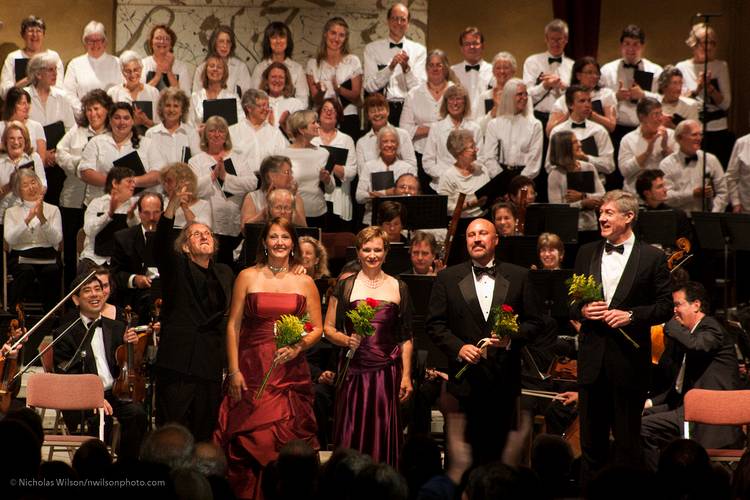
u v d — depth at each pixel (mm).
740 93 32281
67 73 28375
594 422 15648
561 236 23906
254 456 15484
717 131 29797
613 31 32625
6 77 28156
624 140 27875
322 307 19328
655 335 19781
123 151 25203
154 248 16297
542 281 20172
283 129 27391
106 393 18047
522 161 27016
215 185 25031
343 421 16078
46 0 30734
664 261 15594
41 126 26125
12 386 17828
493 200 25375
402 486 10805
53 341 18125
